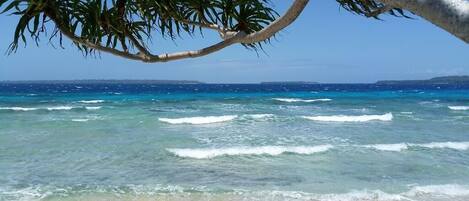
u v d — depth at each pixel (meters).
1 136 17.69
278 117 24.77
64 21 2.24
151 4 2.51
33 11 2.10
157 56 2.48
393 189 9.84
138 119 23.97
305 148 14.39
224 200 8.97
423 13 0.99
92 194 9.35
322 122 22.97
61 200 8.92
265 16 2.72
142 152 14.17
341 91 78.12
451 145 15.34
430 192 9.54
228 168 11.89
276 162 12.65
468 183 10.34
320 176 11.03
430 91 77.38
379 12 2.42
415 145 15.34
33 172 11.33
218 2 2.70
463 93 66.00
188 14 2.76
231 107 33.72
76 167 11.98
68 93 65.75
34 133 18.62
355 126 21.44
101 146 15.34
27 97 50.94
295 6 1.92
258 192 9.52
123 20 2.43
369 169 11.80
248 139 17.05
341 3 2.46
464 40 0.91
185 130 19.84
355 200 8.98
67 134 18.36
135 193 9.45
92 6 2.26
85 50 2.53
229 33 2.58
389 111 30.31
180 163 12.54
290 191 9.60
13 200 8.82
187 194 9.38
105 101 41.72
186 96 53.69
